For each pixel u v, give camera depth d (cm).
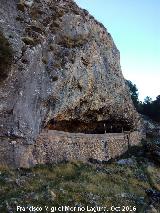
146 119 9481
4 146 3347
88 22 4869
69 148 4184
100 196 2975
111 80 5019
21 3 4172
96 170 3909
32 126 3581
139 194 3400
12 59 3562
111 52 5234
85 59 4450
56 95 3938
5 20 3847
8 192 2712
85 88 4378
